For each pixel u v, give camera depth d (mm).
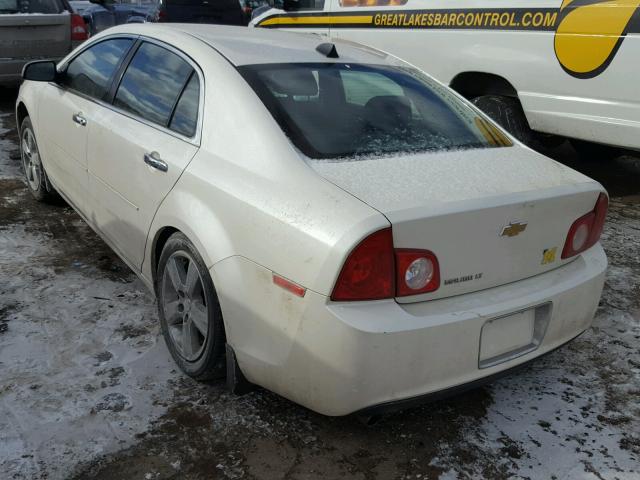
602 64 4828
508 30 5410
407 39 6266
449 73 5953
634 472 2416
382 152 2596
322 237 2096
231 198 2432
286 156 2418
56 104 4086
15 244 4129
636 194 5887
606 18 4754
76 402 2631
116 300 3471
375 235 2043
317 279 2090
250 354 2391
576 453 2502
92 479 2250
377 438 2533
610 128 4902
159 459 2361
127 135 3154
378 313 2098
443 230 2160
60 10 8203
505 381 2949
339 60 3162
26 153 4879
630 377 3023
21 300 3412
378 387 2141
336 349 2090
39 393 2670
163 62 3178
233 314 2416
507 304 2320
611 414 2748
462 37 5766
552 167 2760
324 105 2762
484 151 2824
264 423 2576
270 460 2387
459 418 2676
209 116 2723
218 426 2545
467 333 2227
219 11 12734
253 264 2312
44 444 2393
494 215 2256
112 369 2863
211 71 2826
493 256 2320
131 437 2459
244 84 2697
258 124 2543
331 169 2375
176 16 12375
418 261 2137
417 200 2186
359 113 2799
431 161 2582
